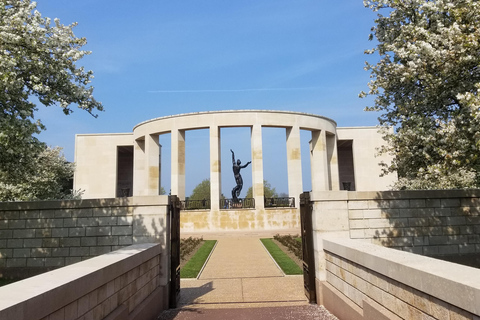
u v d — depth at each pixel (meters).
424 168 9.88
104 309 4.55
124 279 5.38
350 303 5.82
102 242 9.11
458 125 8.69
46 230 9.34
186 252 15.62
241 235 22.41
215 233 23.56
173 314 7.19
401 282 4.06
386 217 8.69
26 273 9.23
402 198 8.80
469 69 8.94
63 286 3.45
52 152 20.50
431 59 8.67
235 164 27.20
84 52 9.06
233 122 25.64
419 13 9.31
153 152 27.75
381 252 5.09
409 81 9.50
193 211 24.70
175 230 8.14
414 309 3.85
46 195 19.38
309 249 7.87
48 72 8.66
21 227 9.43
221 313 7.16
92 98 9.38
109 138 32.81
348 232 7.65
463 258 8.77
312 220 7.98
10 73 7.45
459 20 8.48
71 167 22.44
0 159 8.88
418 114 9.82
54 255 9.22
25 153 8.48
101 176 32.22
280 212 24.78
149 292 6.77
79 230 9.20
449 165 8.70
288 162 26.64
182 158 26.50
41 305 3.05
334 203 7.72
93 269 4.28
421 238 8.73
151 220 7.86
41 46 8.36
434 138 8.94
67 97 9.05
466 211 9.00
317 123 27.47
